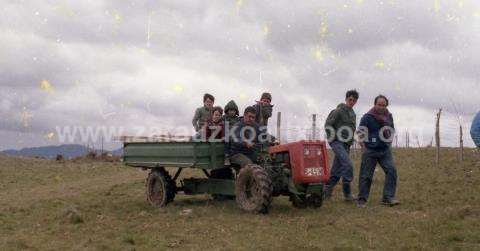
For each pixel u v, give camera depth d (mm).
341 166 9859
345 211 8578
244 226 7391
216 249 6043
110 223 8016
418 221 7340
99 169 22859
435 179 11969
